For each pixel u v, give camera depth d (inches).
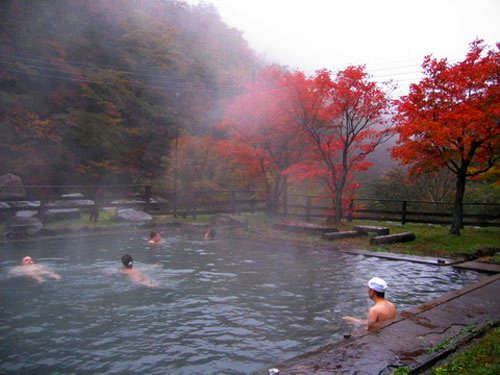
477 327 192.2
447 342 172.4
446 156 508.4
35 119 1013.2
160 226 629.6
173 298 275.1
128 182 1103.6
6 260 385.4
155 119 1343.5
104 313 243.6
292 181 775.7
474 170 586.9
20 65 1071.6
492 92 460.1
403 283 322.0
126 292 287.1
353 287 308.5
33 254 416.8
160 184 1034.7
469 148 519.5
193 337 209.0
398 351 165.6
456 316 214.2
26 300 267.1
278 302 269.7
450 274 350.9
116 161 1129.4
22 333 212.1
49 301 265.6
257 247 475.8
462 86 477.1
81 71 1291.8
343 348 169.0
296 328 223.0
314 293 291.6
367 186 1043.9
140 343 200.7
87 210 692.7
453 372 140.9
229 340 205.6
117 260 392.2
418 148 496.4
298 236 536.1
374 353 163.3
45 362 178.9
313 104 577.3
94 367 174.4
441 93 490.0
